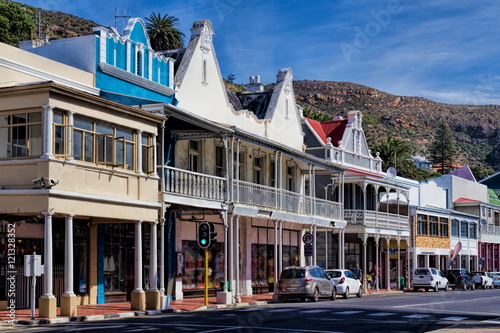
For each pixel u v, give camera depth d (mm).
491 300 35688
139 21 30547
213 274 34188
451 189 72750
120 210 23812
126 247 28438
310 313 23734
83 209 22062
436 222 61875
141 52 29969
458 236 67438
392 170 56188
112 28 28656
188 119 27766
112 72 28094
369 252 51594
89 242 26188
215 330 17328
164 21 72188
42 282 24391
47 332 16578
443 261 64688
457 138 191750
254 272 37875
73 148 21875
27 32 73750
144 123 25281
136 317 22109
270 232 39750
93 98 22359
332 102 197000
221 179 30375
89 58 27422
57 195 20953
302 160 37844
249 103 41938
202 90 33938
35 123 21016
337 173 43094
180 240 31484
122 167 24094
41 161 20781
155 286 25250
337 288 35344
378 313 24484
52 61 25422
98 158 23000
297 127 43688
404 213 54094
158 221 26109
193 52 33312
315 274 32406
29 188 20906
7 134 21406
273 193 34469
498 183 95938
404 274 56906
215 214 30984
